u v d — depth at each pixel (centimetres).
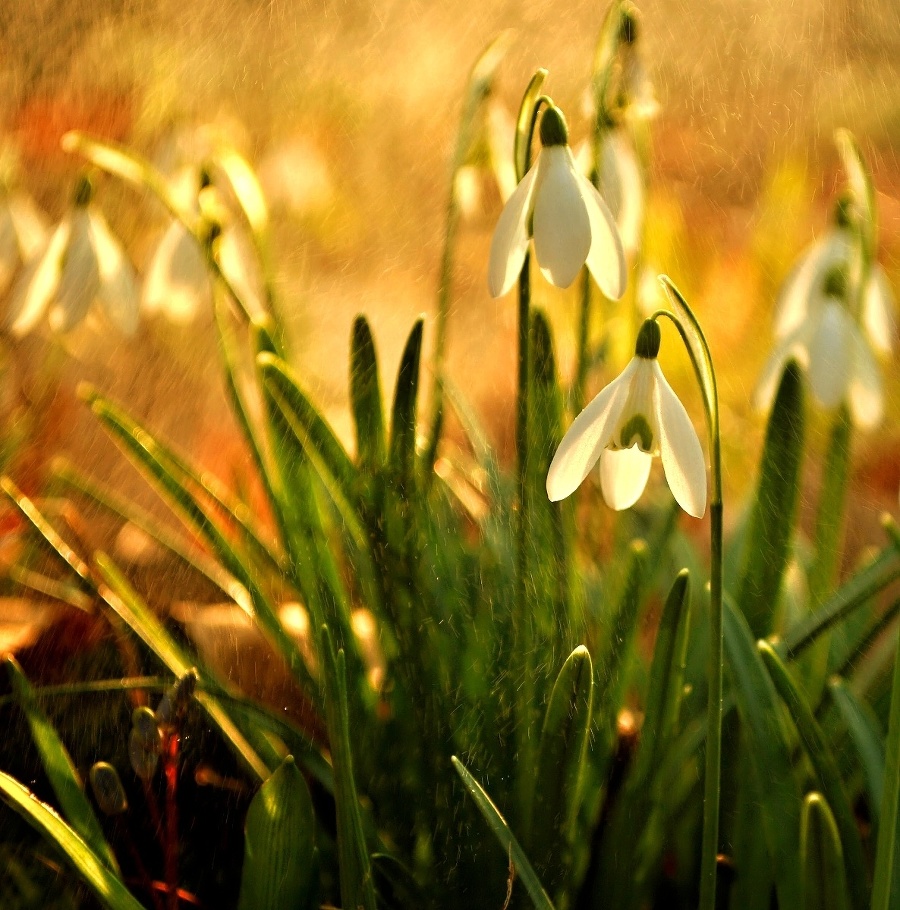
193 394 74
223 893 64
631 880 62
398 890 62
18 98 72
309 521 63
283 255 77
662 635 60
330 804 64
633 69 63
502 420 79
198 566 66
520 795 62
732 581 66
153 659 65
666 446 58
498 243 60
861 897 59
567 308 84
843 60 89
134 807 65
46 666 66
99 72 73
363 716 63
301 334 74
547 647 63
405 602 62
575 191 59
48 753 61
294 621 67
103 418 65
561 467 58
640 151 64
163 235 66
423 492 63
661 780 62
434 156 80
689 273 94
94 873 59
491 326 82
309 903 61
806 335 63
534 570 63
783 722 61
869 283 64
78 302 64
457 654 63
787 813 60
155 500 72
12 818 64
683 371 90
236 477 70
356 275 78
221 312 66
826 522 64
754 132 91
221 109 75
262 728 65
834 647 65
